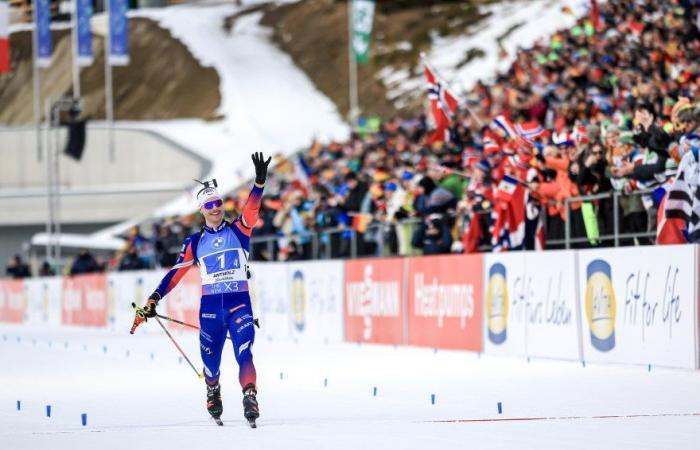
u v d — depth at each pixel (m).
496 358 48.91
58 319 105.38
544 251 47.62
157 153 174.75
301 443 25.41
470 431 26.58
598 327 44.66
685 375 38.56
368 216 65.25
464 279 53.25
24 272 121.44
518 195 51.34
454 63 179.50
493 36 181.88
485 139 59.09
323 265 66.12
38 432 28.53
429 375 41.94
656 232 44.84
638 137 46.06
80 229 175.00
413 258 57.47
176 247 90.00
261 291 74.44
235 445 25.33
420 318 56.94
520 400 32.88
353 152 91.31
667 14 72.44
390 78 195.00
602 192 48.19
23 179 180.50
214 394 29.62
